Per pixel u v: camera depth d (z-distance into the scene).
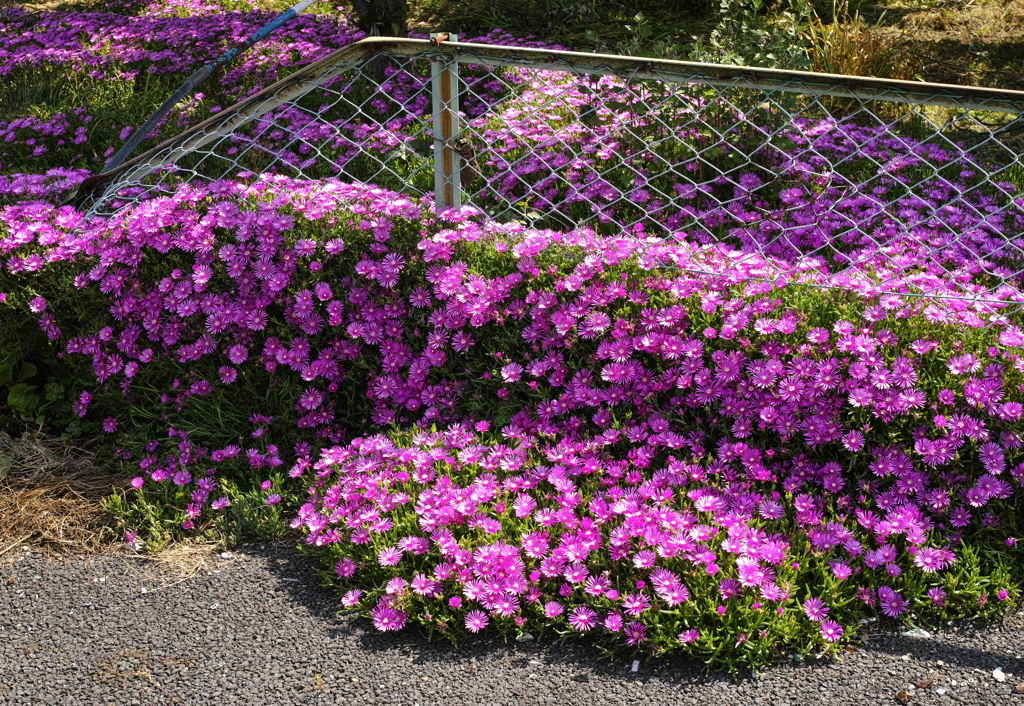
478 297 3.12
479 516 2.65
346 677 2.31
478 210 3.46
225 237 3.34
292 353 3.19
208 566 2.76
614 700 2.21
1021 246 3.95
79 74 6.68
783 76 2.90
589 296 3.05
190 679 2.32
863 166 4.67
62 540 2.88
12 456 3.25
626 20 7.43
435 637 2.45
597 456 2.86
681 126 4.20
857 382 2.77
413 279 3.26
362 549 2.64
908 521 2.55
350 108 5.57
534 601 2.43
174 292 3.27
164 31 7.40
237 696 2.26
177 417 3.28
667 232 4.09
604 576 2.43
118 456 3.27
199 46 6.94
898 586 2.49
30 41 7.65
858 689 2.22
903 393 2.72
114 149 5.33
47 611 2.58
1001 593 2.41
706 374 2.88
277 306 3.28
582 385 3.01
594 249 3.21
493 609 2.41
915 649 2.35
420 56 3.19
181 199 3.45
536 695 2.24
